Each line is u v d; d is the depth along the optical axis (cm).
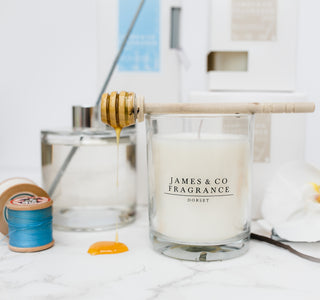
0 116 77
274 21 53
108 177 52
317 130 71
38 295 32
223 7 53
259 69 54
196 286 34
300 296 32
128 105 38
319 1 70
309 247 43
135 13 56
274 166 54
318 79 71
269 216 48
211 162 37
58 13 74
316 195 47
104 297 32
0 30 74
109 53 58
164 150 39
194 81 72
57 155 51
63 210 51
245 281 35
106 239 47
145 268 38
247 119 40
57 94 76
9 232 43
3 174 76
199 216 38
